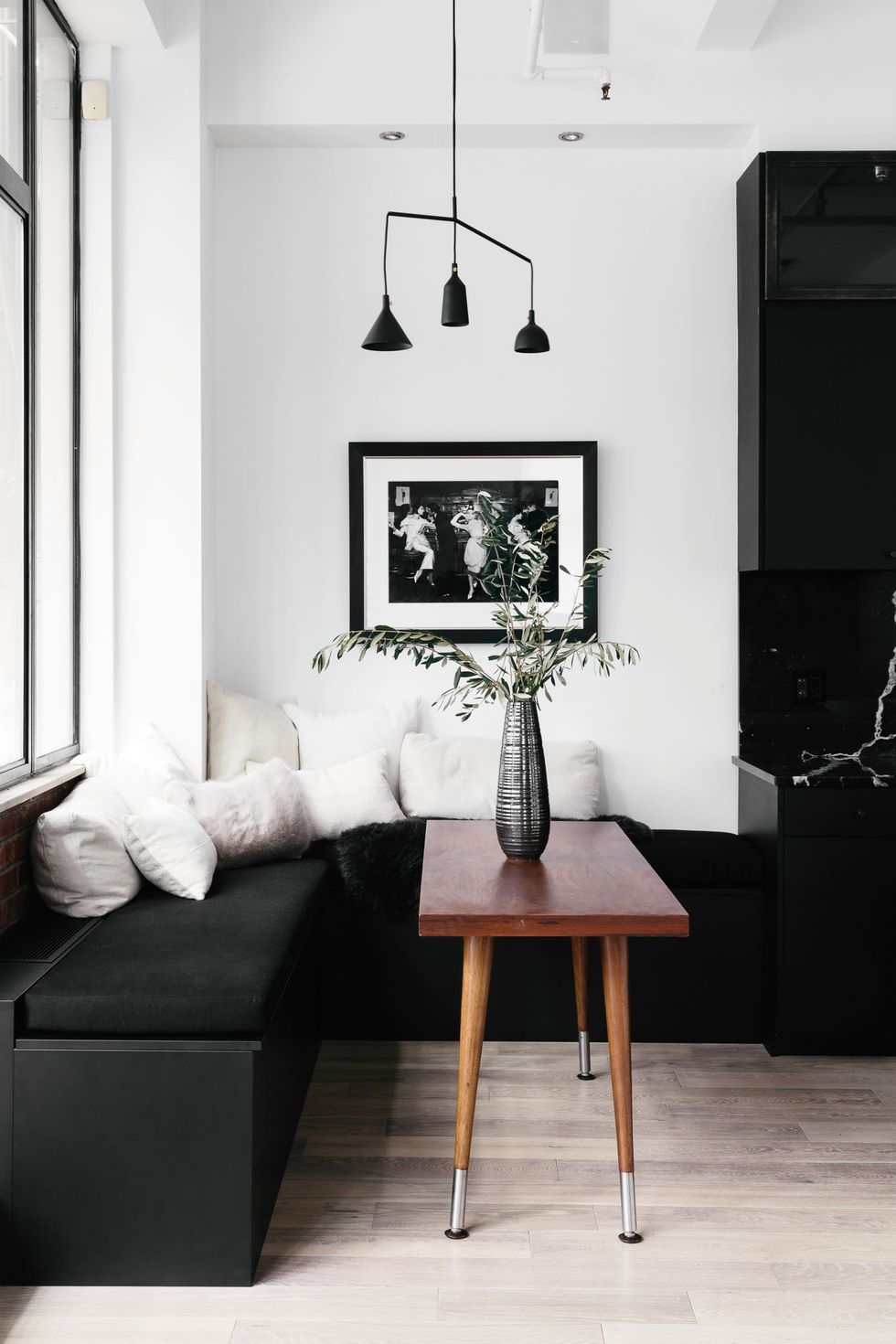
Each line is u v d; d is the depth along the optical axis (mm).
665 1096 3129
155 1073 2227
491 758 3932
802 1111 3039
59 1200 2232
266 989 2279
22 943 2586
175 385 3738
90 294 3688
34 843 2803
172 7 3715
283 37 3834
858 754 3863
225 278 4059
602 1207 2520
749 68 3846
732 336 4062
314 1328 2088
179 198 3729
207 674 3900
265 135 3934
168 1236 2230
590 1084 3213
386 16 3840
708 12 3605
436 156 4059
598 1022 3561
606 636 4094
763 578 4070
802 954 3453
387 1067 3336
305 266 4070
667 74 3844
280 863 3441
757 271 3771
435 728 4102
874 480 3771
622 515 4086
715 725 4102
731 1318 2115
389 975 3543
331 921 3523
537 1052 3465
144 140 3721
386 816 3725
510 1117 2982
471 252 4070
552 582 4070
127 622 3744
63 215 3535
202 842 3053
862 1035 3453
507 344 4078
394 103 3832
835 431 3771
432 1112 3018
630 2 3830
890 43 3850
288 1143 2715
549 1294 2189
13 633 3045
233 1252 2225
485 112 3834
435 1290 2201
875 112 3852
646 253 4066
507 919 2301
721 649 4086
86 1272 2234
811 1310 2143
